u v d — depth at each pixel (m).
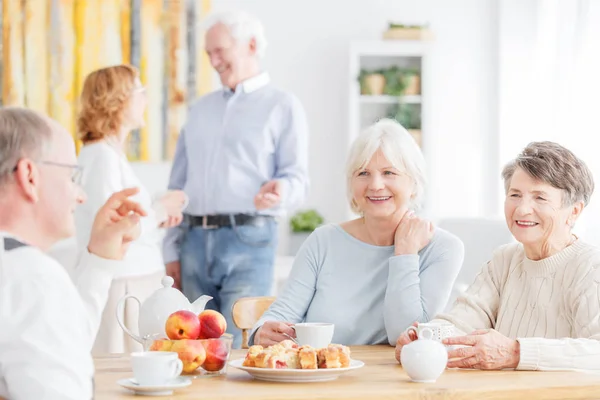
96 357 2.21
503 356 1.96
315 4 5.85
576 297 2.14
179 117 5.55
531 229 2.20
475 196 6.07
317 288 2.53
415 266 2.38
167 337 1.90
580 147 5.12
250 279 3.61
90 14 5.43
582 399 1.76
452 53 6.02
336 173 5.87
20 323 1.34
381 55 5.78
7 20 5.32
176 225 3.66
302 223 5.63
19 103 5.34
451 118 6.04
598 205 4.92
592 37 5.05
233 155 3.67
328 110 5.87
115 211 1.75
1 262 1.37
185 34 5.55
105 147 3.26
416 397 1.68
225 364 1.90
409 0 5.96
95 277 1.74
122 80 3.31
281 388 1.71
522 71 5.93
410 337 2.05
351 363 1.90
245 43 3.72
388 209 2.45
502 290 2.36
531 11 5.90
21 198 1.45
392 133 2.47
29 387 1.32
